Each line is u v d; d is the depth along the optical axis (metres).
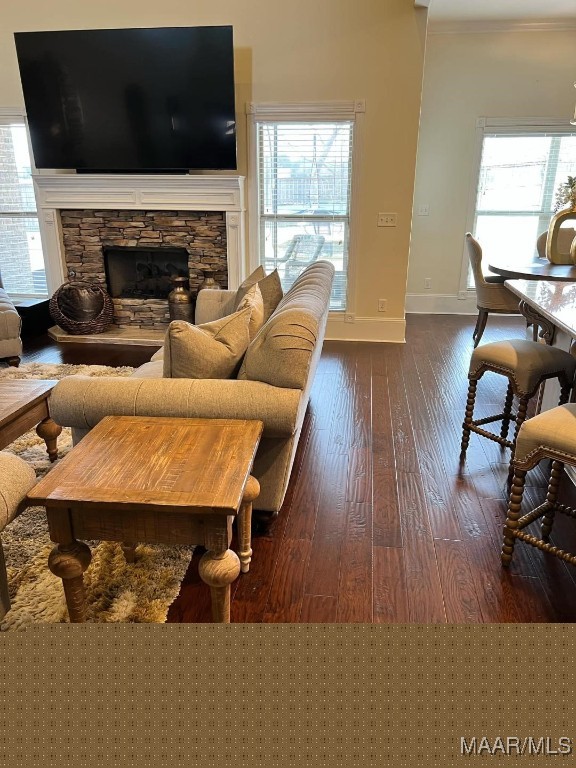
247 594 2.06
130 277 5.71
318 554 2.30
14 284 6.06
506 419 3.21
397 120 4.90
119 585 2.07
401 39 4.72
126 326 5.61
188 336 2.15
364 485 2.83
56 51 4.86
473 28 5.86
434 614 1.97
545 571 2.21
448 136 6.21
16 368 4.50
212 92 4.80
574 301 2.57
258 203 5.27
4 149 5.62
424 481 2.88
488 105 6.09
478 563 2.25
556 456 1.99
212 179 4.96
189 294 5.27
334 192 5.20
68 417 2.12
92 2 4.96
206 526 1.57
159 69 4.79
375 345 5.36
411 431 3.46
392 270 5.29
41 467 2.91
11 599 2.00
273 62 4.90
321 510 2.61
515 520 2.17
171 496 1.54
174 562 2.21
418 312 6.77
